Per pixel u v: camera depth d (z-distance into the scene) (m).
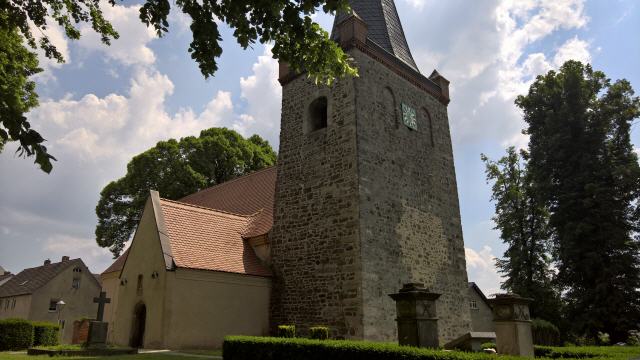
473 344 15.34
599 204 28.22
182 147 38.22
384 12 24.11
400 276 18.33
